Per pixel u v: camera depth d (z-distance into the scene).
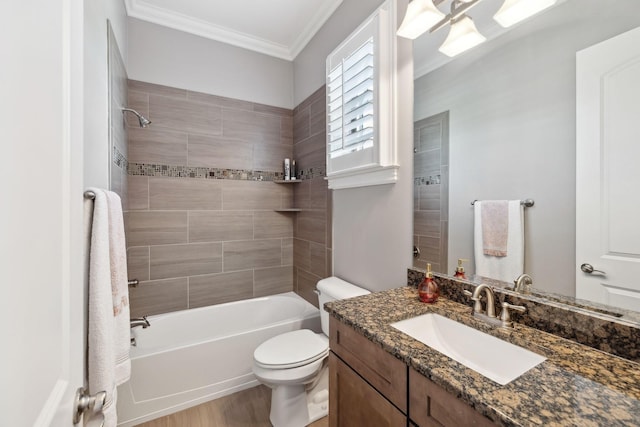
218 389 1.86
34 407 0.40
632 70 0.74
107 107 1.45
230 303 2.45
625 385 0.64
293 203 2.85
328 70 1.95
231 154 2.57
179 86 2.34
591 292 0.83
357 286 1.84
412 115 1.42
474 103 1.15
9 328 0.33
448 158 1.26
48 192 0.46
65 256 0.53
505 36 1.04
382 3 1.63
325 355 1.62
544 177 0.94
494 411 0.56
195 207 2.43
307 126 2.55
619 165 0.77
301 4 2.11
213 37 2.44
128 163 2.16
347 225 1.96
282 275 2.82
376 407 0.91
